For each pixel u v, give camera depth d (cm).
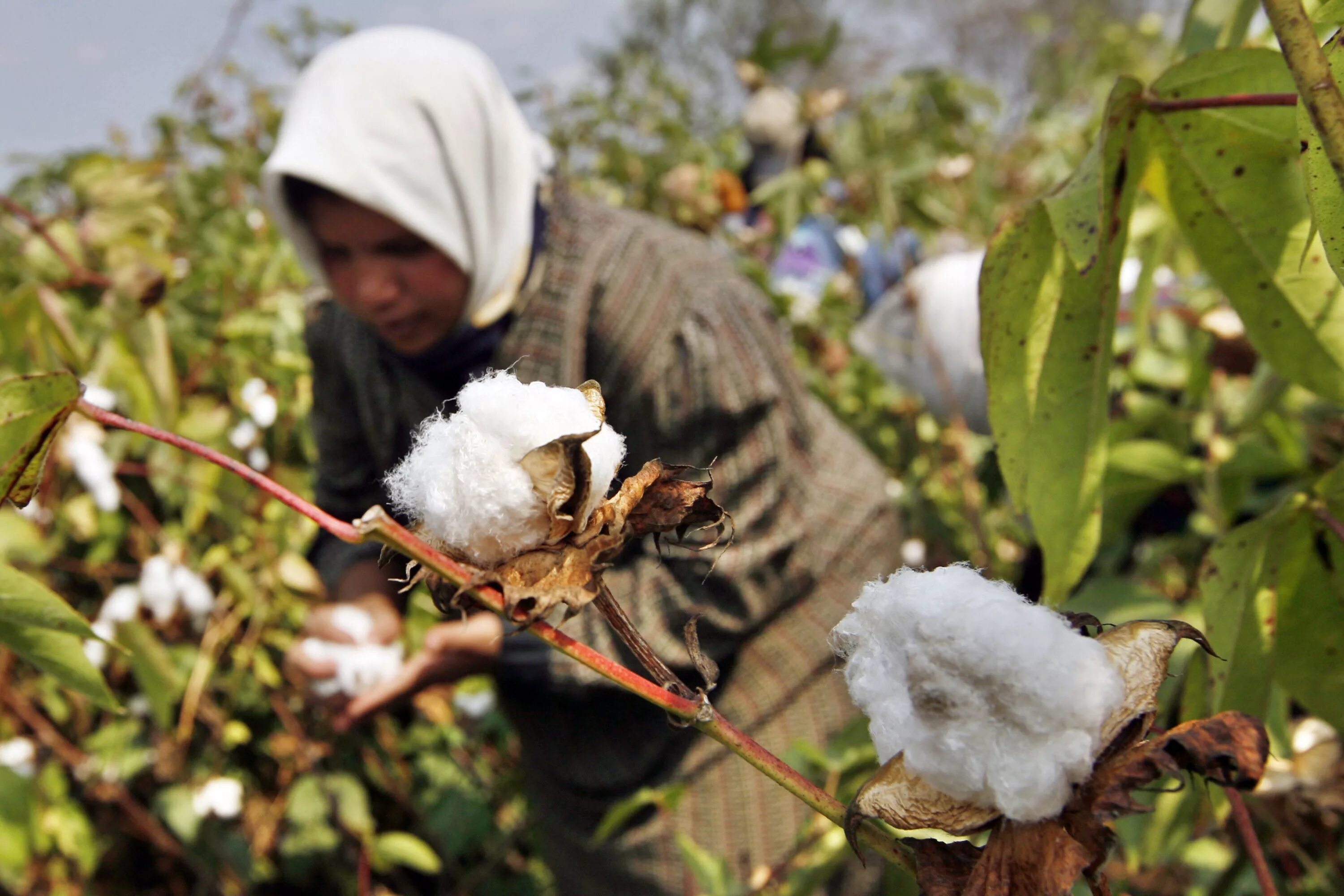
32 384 41
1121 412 167
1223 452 138
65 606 56
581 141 350
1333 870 95
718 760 149
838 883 148
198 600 190
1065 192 59
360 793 208
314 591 191
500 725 230
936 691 34
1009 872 34
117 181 174
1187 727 33
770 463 143
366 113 139
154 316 150
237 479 194
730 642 146
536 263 146
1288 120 60
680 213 303
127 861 221
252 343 208
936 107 292
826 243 314
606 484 38
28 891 177
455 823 226
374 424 161
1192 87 61
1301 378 68
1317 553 64
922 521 254
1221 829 103
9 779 78
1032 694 33
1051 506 67
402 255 143
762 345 146
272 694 214
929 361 243
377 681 155
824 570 151
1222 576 65
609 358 143
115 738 202
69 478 192
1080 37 476
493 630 148
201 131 257
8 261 186
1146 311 94
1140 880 113
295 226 151
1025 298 63
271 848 219
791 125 333
